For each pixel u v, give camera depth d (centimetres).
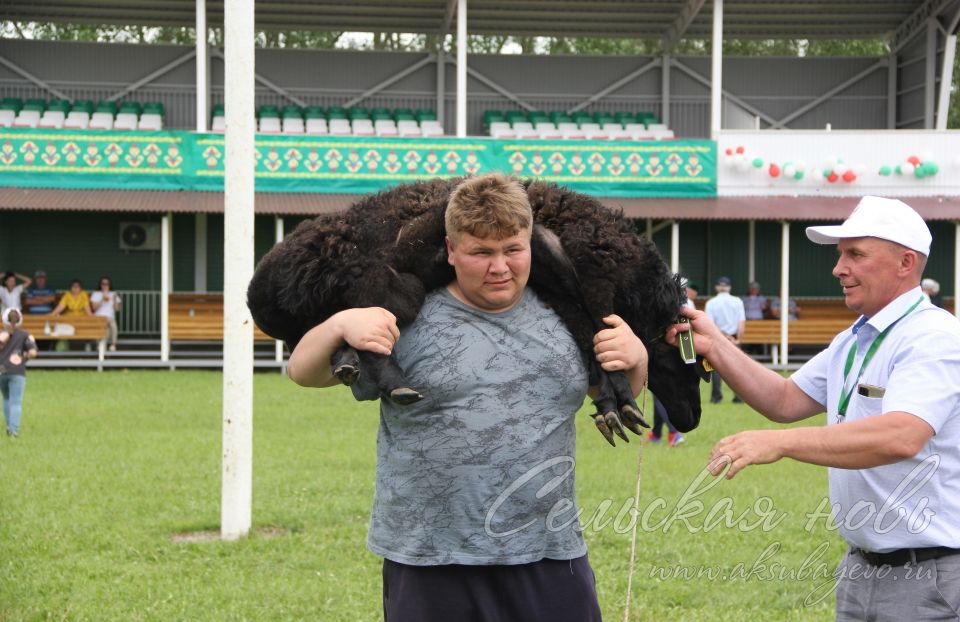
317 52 3512
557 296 459
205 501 1155
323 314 457
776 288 3284
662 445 1545
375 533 453
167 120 3456
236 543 972
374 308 425
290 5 3288
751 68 3631
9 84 3391
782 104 3641
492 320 440
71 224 3119
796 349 3091
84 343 2861
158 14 3338
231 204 945
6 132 2662
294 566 908
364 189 2755
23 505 1128
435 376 434
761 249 3284
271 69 3497
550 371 439
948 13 3331
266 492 1188
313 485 1227
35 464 1368
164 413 1878
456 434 433
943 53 3359
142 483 1252
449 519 435
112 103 3316
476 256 422
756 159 2852
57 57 3406
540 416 438
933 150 2875
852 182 2877
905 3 3369
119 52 3431
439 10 3325
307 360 431
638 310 477
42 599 816
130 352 2753
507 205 415
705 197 2850
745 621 762
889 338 472
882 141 2873
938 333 457
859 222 479
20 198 2553
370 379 434
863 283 479
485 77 3566
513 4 3278
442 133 3316
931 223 3288
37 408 1927
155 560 930
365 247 451
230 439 990
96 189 2678
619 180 2822
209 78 3434
